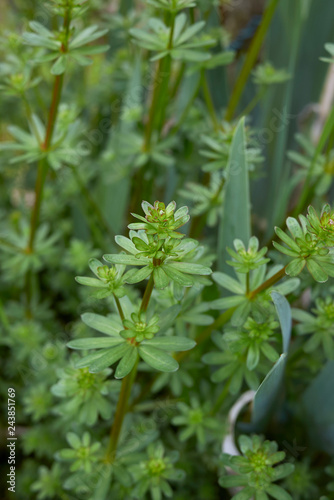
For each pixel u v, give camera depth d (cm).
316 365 39
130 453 34
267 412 35
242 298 32
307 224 29
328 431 37
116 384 33
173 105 51
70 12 34
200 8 41
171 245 27
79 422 33
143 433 36
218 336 34
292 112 47
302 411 38
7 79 39
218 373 34
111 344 29
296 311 36
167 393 43
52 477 39
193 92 44
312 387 37
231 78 58
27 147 39
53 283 50
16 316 46
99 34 35
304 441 39
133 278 28
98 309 43
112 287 29
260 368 34
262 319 32
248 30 55
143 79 49
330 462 39
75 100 54
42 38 35
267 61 47
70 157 39
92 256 45
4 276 45
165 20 40
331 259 29
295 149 48
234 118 49
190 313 34
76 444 34
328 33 44
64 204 51
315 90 46
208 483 41
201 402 40
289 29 45
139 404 39
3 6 55
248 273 31
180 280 28
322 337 35
